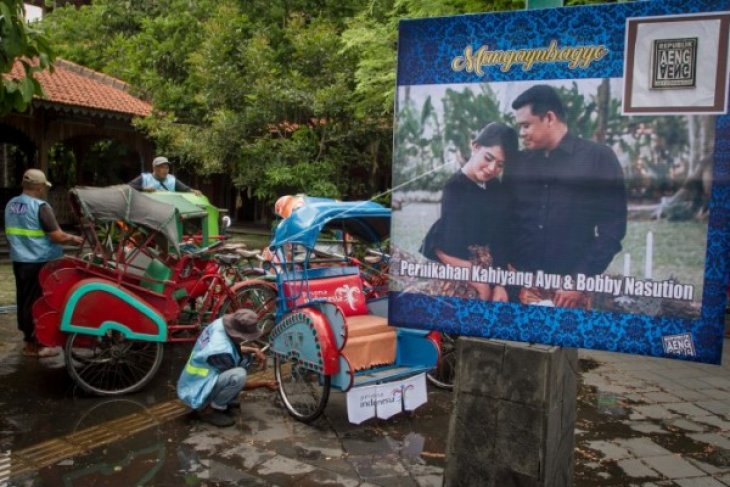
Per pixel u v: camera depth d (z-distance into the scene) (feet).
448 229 9.71
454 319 9.78
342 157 42.96
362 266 21.16
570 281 9.10
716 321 8.42
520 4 21.70
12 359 19.97
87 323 16.25
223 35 47.09
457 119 9.55
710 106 8.29
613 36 8.64
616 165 8.77
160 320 17.08
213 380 14.90
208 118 45.01
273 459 13.39
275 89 41.45
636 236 8.73
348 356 15.16
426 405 17.17
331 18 51.52
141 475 12.46
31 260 19.49
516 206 9.32
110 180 63.36
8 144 55.01
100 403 16.37
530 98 9.14
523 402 9.67
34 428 14.62
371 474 12.82
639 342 8.79
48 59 16.66
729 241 8.29
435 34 9.57
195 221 24.40
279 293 16.93
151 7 63.41
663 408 17.53
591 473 13.26
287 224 15.84
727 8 8.09
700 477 13.19
